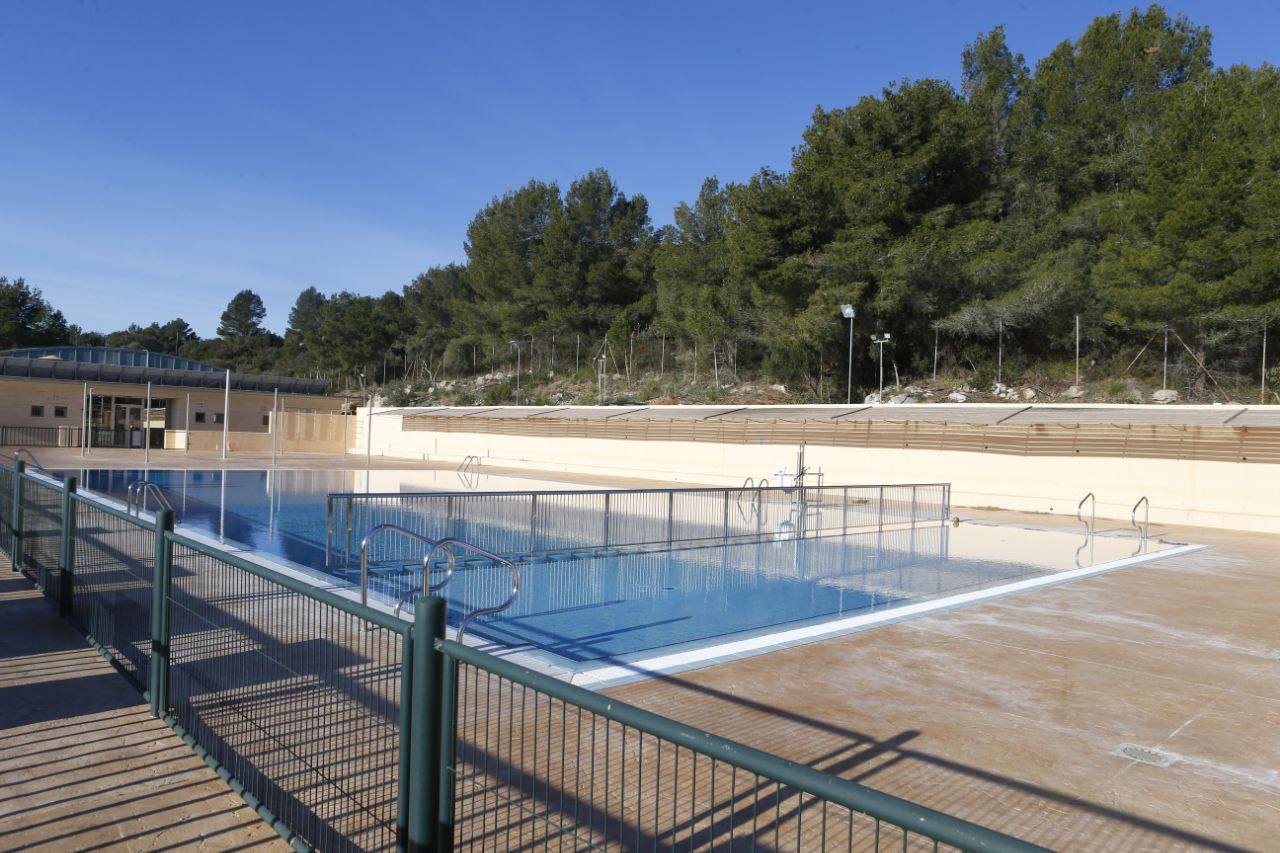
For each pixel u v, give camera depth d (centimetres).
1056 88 4069
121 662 556
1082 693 597
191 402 4350
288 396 4706
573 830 259
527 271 6150
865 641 738
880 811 159
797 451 2642
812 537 1577
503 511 1672
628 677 601
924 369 3847
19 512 888
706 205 5400
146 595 511
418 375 7438
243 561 391
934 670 645
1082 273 3372
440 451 4034
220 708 407
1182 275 2752
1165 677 647
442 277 7925
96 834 341
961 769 446
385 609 794
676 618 832
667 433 3038
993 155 3969
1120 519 2009
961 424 2311
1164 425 1959
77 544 674
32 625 673
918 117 3619
